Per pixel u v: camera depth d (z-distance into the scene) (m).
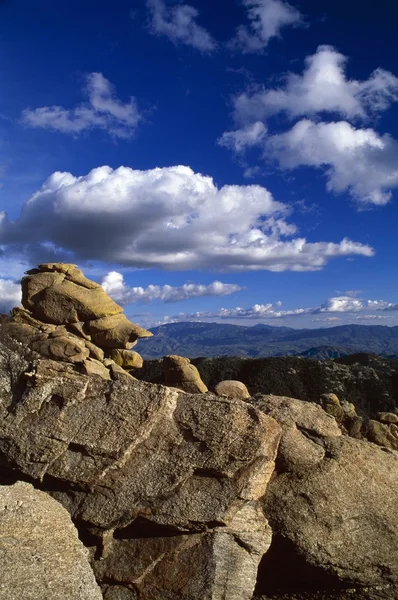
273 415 9.66
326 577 8.77
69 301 9.80
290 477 9.08
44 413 7.95
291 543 8.59
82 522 7.75
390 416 11.49
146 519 7.73
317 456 9.20
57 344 8.75
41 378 7.98
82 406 7.96
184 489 7.77
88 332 9.85
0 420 7.95
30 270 10.49
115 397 7.97
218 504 7.68
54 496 7.92
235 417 8.00
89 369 8.62
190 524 7.69
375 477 9.23
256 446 7.85
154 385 8.05
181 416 8.05
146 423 7.86
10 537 6.48
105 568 7.83
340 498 8.86
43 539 6.67
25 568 6.31
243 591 7.86
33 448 7.80
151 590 7.74
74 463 7.81
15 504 6.82
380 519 8.86
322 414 9.99
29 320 9.77
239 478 7.78
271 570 9.08
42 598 6.19
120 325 10.03
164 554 7.84
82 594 6.49
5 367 8.24
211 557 7.76
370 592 8.96
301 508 8.73
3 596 6.00
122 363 9.95
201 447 7.89
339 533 8.66
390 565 8.76
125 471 7.79
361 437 11.09
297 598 9.20
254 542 8.00
